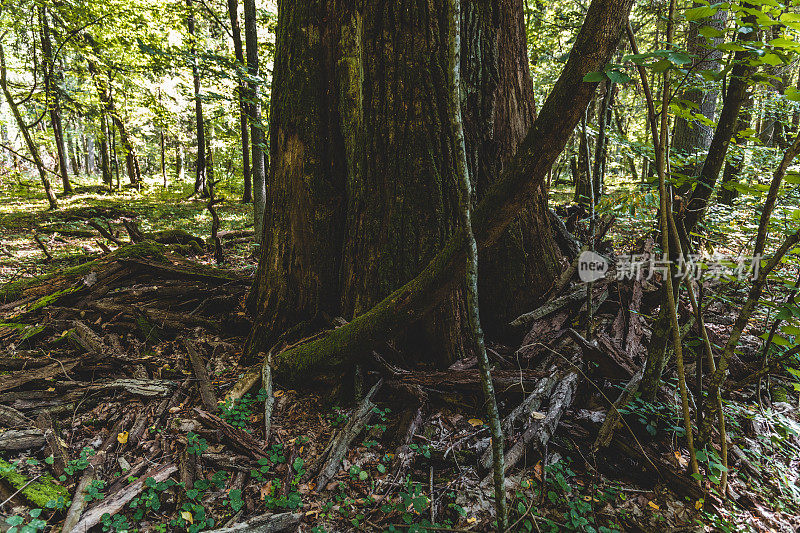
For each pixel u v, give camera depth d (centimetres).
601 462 271
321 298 382
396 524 233
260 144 650
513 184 229
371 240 350
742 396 326
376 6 333
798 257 243
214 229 684
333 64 362
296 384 345
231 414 307
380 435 297
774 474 267
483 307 371
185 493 245
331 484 260
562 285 386
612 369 305
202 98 605
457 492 251
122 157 2420
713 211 496
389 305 292
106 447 283
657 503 248
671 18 204
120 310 445
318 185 372
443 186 338
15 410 302
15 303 480
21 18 1232
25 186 1791
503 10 355
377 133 343
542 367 329
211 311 475
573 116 207
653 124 210
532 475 259
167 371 368
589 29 192
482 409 310
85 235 1008
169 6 1065
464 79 341
